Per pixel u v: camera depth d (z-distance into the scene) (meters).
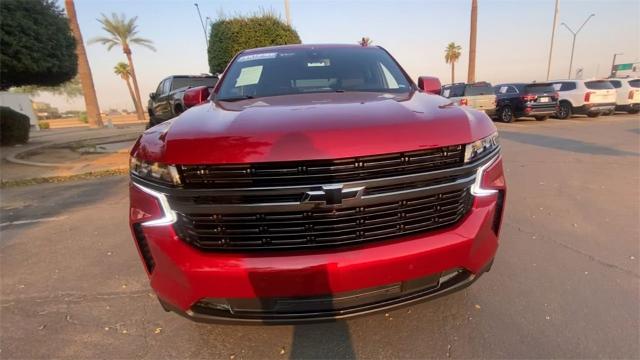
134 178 1.90
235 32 14.48
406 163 1.72
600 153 8.13
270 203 1.67
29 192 6.41
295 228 1.72
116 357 2.21
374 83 2.95
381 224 1.78
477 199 1.94
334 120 1.77
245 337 2.34
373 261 1.72
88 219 4.75
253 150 1.62
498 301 2.59
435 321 2.41
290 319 1.80
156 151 1.79
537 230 3.83
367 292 1.80
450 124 1.83
